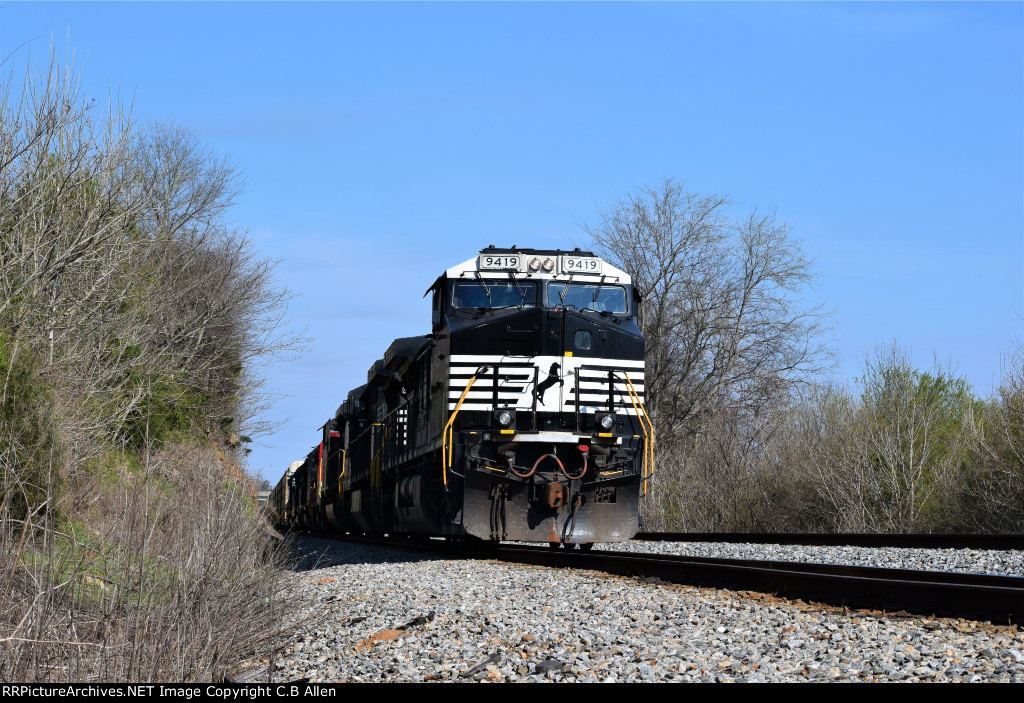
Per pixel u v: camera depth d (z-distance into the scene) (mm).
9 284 15969
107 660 7688
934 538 19469
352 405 33469
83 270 18984
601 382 18266
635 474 18281
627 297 19297
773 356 48500
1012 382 28188
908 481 31781
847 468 33156
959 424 34156
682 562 14414
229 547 10562
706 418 47375
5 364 12758
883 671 6887
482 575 14961
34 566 8047
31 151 17266
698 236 49000
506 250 19125
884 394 34719
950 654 7391
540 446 17984
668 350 50250
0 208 16484
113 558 8797
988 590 9492
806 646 8000
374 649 9453
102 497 12977
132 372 21750
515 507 17938
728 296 48938
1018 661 7035
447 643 9133
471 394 17953
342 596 14031
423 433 20844
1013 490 27609
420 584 14023
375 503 26938
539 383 17953
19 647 7273
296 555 24484
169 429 24141
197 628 8805
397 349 22828
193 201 31172
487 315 18578
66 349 17062
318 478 39125
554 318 18234
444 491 19609
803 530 35344
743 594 11883
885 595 10586
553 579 13945
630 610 10500
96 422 16047
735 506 39156
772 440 39844
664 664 7605
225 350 32594
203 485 11609
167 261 26609
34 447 11594
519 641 8883
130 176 19703
